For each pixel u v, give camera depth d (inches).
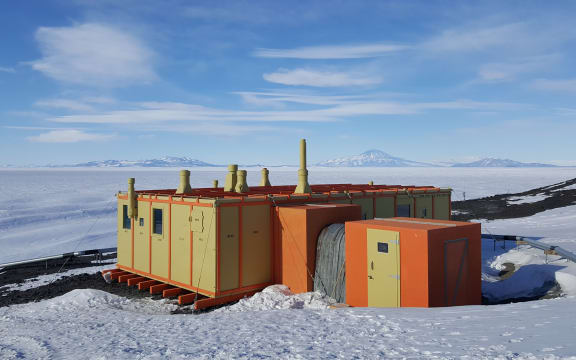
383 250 522.9
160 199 740.0
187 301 654.5
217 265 623.8
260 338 354.3
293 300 574.6
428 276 474.9
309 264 630.5
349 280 564.4
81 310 621.0
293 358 281.0
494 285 650.2
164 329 451.2
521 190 4133.9
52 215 2244.1
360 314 425.7
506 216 1870.1
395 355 264.4
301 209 639.8
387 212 869.2
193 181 6609.3
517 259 839.1
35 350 393.4
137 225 799.1
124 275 821.2
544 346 238.4
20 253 1360.7
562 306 364.8
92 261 1144.8
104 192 3996.1
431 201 971.9
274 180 7037.4
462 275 518.3
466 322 339.0
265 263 684.1
